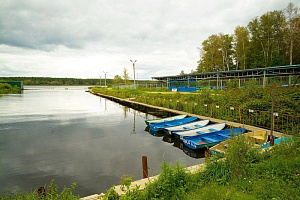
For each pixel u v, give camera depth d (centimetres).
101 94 5775
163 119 1689
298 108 1107
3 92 6894
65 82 18738
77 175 830
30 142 1301
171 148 1163
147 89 5134
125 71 6388
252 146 640
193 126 1409
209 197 420
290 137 759
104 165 927
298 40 3272
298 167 496
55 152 1110
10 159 1010
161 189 462
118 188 512
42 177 817
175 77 4591
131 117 2262
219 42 4884
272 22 3772
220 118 1524
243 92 1588
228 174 523
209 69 5234
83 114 2486
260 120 1223
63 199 464
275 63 3547
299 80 2466
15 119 2142
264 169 521
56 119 2144
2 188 734
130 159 999
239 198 407
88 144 1252
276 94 1273
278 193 409
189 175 515
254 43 4219
